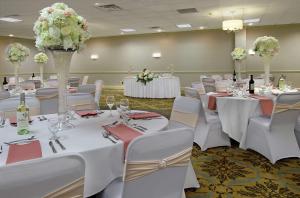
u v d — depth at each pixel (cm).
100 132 184
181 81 1321
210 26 1100
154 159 125
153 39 1348
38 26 187
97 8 708
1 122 214
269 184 268
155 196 133
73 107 299
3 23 914
